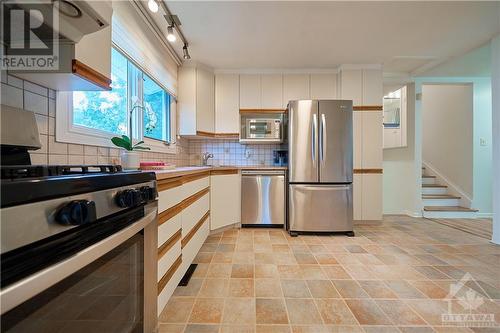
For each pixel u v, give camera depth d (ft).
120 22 5.25
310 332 3.84
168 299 4.34
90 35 3.31
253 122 10.69
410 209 12.51
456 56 9.55
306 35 7.85
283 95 10.71
